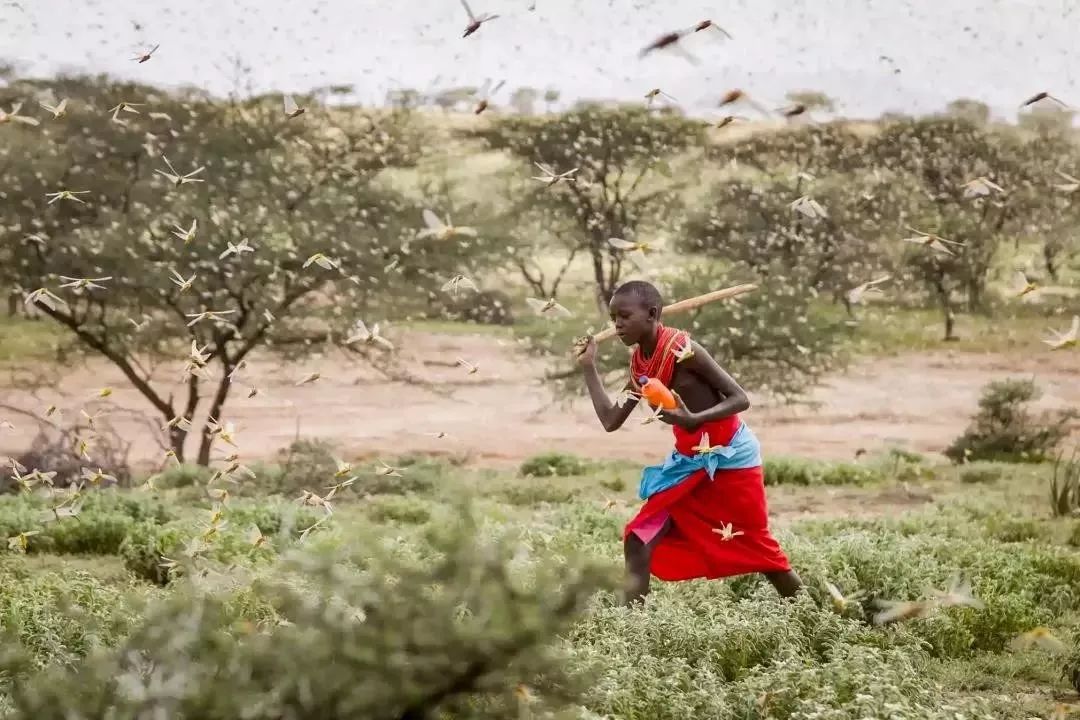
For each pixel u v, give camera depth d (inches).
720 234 2090.3
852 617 472.1
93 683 238.7
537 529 676.1
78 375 2129.7
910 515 860.0
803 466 1216.2
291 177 1544.0
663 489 463.5
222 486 1085.1
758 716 350.0
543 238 2207.2
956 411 1996.8
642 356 467.5
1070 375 2241.6
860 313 2079.2
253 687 232.8
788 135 2300.7
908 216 2340.1
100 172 1473.9
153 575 636.1
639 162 2107.5
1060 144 2556.6
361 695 230.4
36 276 1392.7
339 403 2049.7
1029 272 2706.7
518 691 236.5
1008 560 589.6
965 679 431.2
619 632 412.8
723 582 522.3
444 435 701.9
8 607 453.1
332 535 627.2
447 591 243.8
